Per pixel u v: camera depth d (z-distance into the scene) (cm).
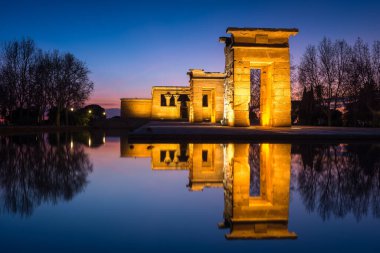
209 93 5500
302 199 618
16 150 1565
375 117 4238
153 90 6688
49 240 411
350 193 657
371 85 4372
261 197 638
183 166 1053
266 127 2698
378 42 4516
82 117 5762
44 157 1280
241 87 2669
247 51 2652
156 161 1166
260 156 1222
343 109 4809
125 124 5772
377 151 1359
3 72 4428
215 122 4775
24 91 4534
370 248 384
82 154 1394
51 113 5372
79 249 382
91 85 5500
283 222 486
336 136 1870
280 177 829
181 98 6700
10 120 4609
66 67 5134
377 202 588
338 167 962
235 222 483
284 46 2672
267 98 2886
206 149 1488
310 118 4906
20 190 692
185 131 2162
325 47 4641
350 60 4556
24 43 4519
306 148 1487
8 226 465
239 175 869
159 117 6656
